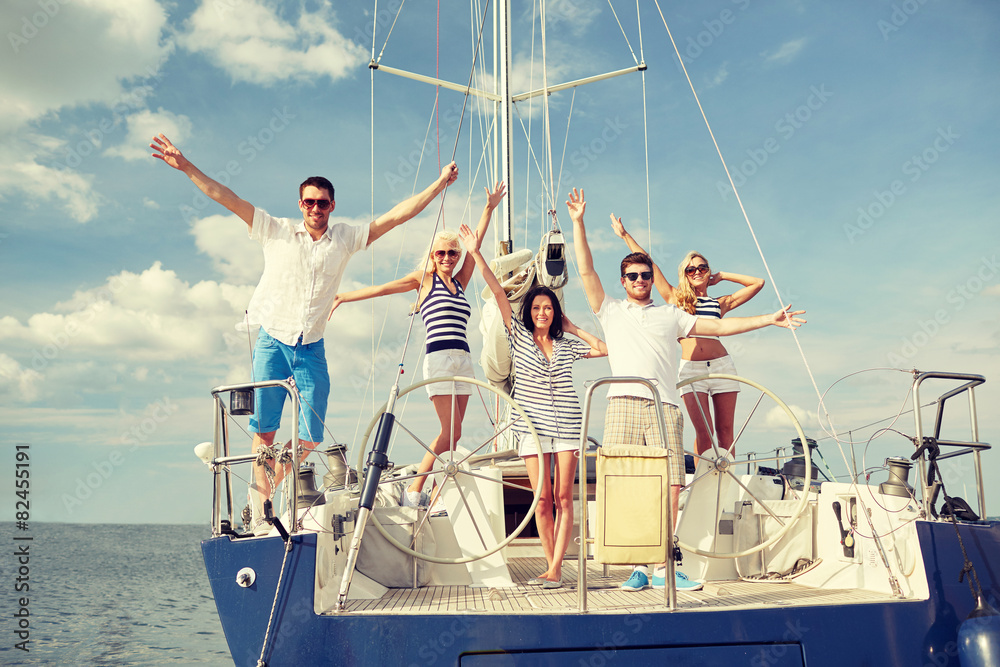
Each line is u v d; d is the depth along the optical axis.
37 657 13.63
